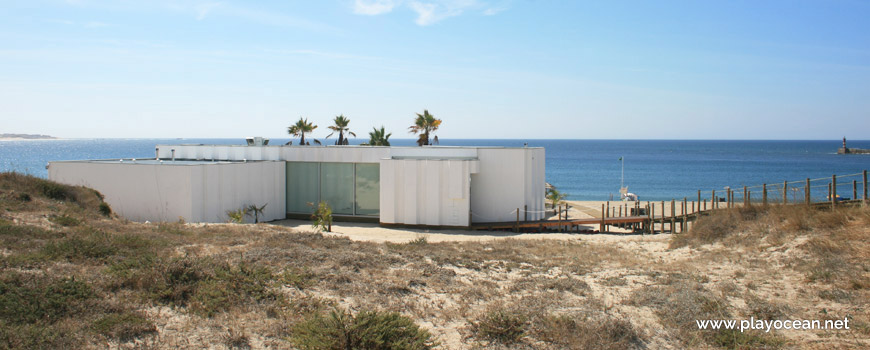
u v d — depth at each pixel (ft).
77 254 34.12
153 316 26.13
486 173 84.58
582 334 26.71
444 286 35.96
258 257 39.37
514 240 63.36
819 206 50.75
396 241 65.82
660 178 269.44
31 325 23.16
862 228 41.14
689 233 57.41
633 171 317.01
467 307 31.40
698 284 36.04
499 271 42.24
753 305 30.78
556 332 27.02
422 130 122.93
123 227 47.21
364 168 87.76
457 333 27.50
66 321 24.26
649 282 38.24
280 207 89.56
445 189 79.82
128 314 25.72
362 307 30.42
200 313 27.14
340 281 35.04
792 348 24.70
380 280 36.24
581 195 197.36
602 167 353.51
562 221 81.25
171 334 24.50
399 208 81.00
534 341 26.32
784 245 43.09
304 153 89.56
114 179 75.97
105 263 33.71
